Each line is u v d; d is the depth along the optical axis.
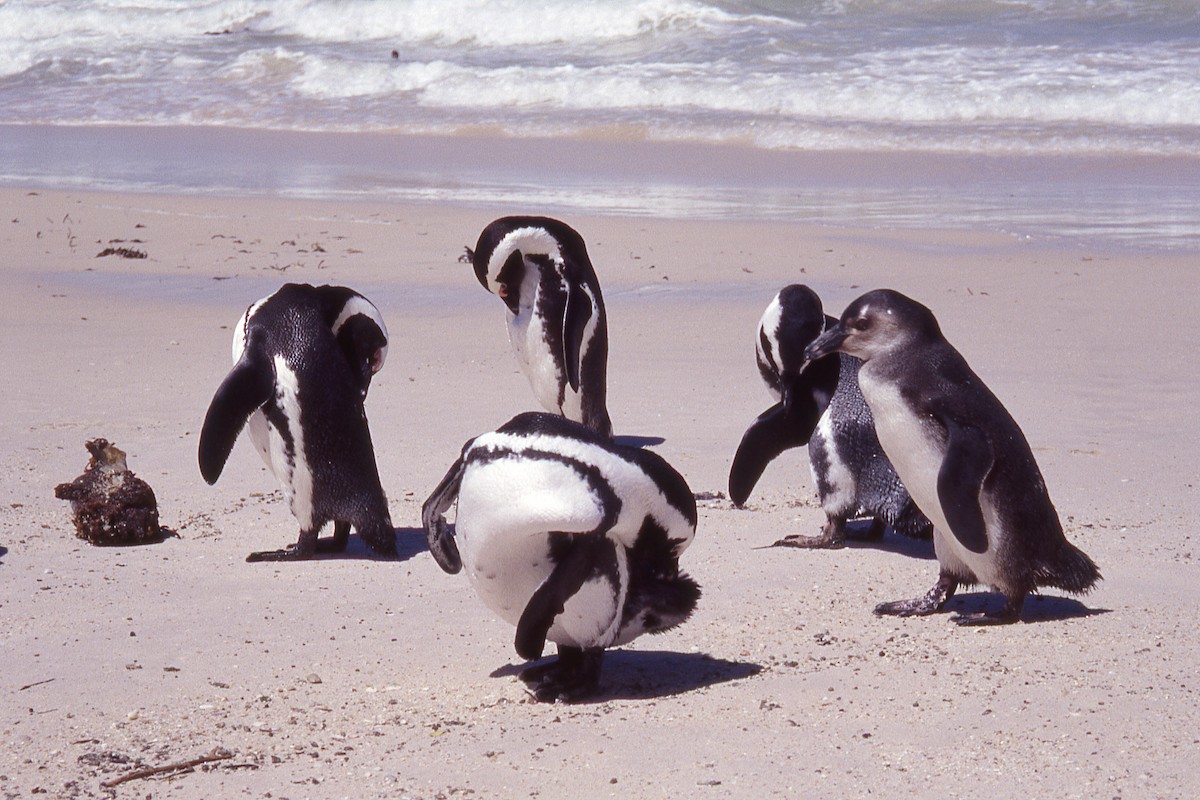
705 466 15.16
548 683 8.77
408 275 26.53
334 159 42.06
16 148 45.38
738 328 22.25
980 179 37.16
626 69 51.97
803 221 31.69
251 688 9.00
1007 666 9.20
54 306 23.56
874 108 45.69
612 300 24.45
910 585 11.46
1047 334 21.48
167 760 7.77
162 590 11.18
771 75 49.34
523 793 7.28
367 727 8.30
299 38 63.53
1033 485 10.02
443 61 55.31
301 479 11.96
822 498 12.45
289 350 11.84
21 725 8.32
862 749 7.79
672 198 34.91
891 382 10.07
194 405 17.58
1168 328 21.75
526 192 35.81
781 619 10.51
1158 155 39.44
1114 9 56.53
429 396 18.11
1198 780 7.27
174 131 48.66
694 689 8.95
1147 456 15.10
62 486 13.13
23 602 10.78
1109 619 10.28
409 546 12.61
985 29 55.03
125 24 66.88
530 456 8.05
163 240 29.83
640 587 8.84
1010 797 7.10
